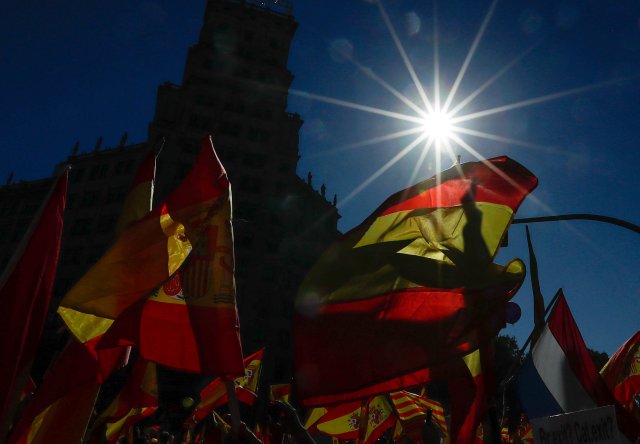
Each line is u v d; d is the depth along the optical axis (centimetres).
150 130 5634
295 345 429
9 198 6519
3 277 444
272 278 5353
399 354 411
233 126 5844
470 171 514
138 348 435
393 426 844
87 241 5625
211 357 424
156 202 5225
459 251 460
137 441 954
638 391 767
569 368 593
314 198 6331
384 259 459
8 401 412
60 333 496
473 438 392
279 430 317
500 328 408
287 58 6475
